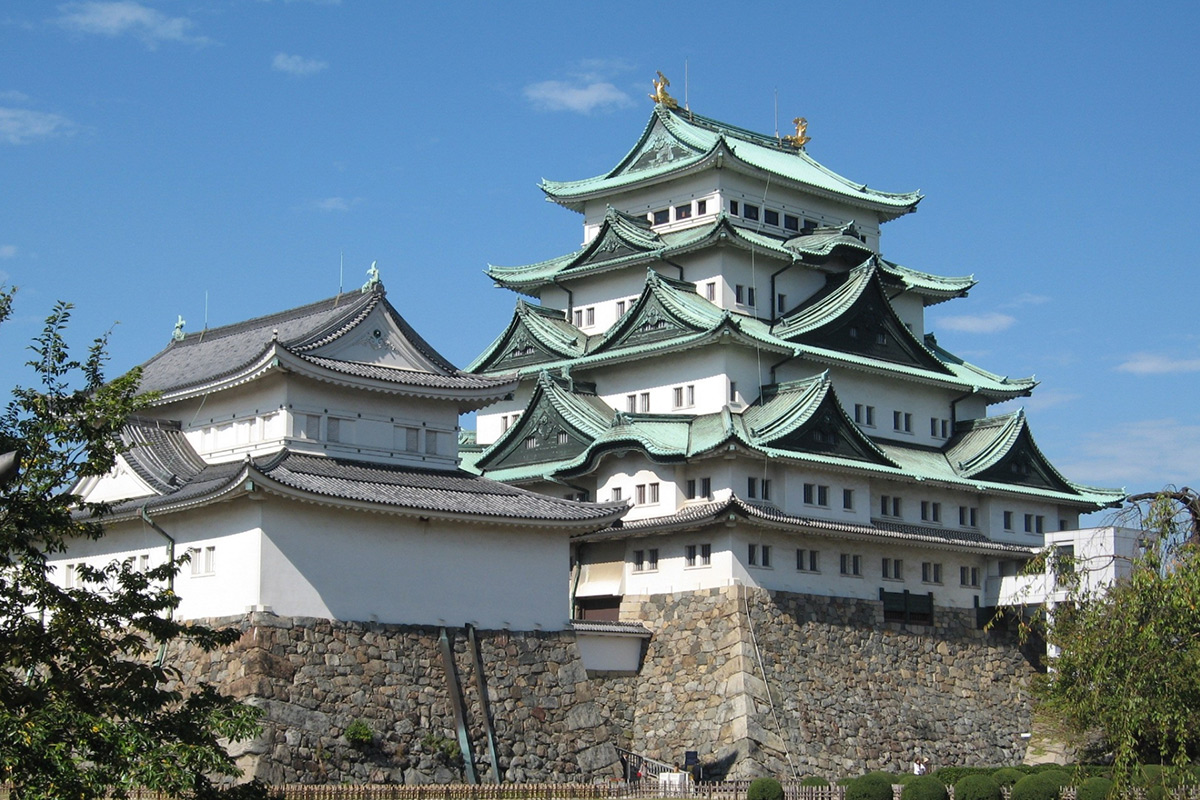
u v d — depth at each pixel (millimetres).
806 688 80750
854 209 104375
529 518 72062
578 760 72250
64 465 41812
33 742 35781
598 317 98438
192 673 65062
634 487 84938
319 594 65562
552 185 104312
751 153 103375
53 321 42375
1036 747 89000
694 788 71312
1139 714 49219
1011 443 95062
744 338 86000
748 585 80250
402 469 72938
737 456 81250
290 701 63219
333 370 70312
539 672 72500
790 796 68625
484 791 65188
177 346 83625
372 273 75625
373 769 64812
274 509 64875
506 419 97688
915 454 94750
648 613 83250
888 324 95562
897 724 84500
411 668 67750
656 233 98812
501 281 102438
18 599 40969
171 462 72125
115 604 42156
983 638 91438
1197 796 50719
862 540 85938
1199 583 49469
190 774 38250
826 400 85812
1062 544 90750
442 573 70188
